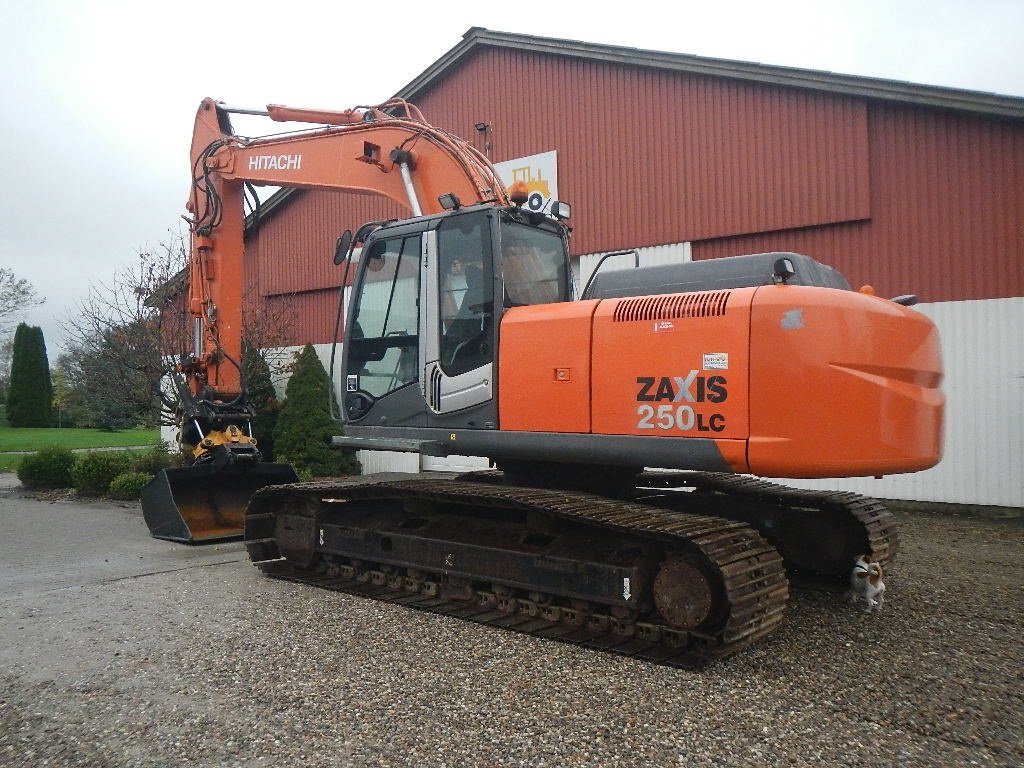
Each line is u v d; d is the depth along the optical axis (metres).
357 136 7.32
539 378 4.98
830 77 10.38
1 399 46.66
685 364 4.43
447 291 5.57
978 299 9.68
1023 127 9.41
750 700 3.69
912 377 4.50
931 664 4.22
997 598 5.66
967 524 9.04
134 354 13.18
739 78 11.17
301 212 16.94
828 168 10.61
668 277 5.29
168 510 8.20
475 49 14.12
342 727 3.42
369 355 6.06
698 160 11.66
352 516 6.20
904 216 10.16
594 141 12.69
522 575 4.94
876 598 5.19
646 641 4.48
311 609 5.38
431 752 3.17
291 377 15.00
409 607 5.38
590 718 3.48
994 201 9.59
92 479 12.45
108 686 3.97
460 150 6.62
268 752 3.20
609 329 4.73
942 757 3.12
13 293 33.62
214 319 8.23
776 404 4.14
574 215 12.88
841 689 3.84
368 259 6.15
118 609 5.48
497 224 5.31
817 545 5.77
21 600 5.81
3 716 3.64
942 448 4.74
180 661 4.32
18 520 10.06
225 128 8.45
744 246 11.35
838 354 4.16
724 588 4.06
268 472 8.54
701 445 4.34
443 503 5.70
